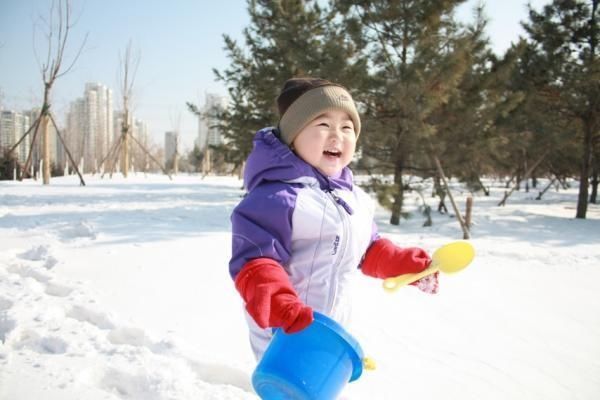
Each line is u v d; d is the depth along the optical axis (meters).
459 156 9.48
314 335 1.30
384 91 9.07
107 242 6.03
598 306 4.28
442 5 8.75
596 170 18.62
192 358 2.65
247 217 1.53
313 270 1.62
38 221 7.88
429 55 8.62
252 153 1.70
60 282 4.06
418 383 2.68
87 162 42.88
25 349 2.66
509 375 2.84
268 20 12.73
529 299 4.45
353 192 1.82
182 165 65.88
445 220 11.48
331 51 9.16
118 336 2.99
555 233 9.73
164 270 4.70
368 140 9.46
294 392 1.24
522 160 17.83
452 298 4.36
